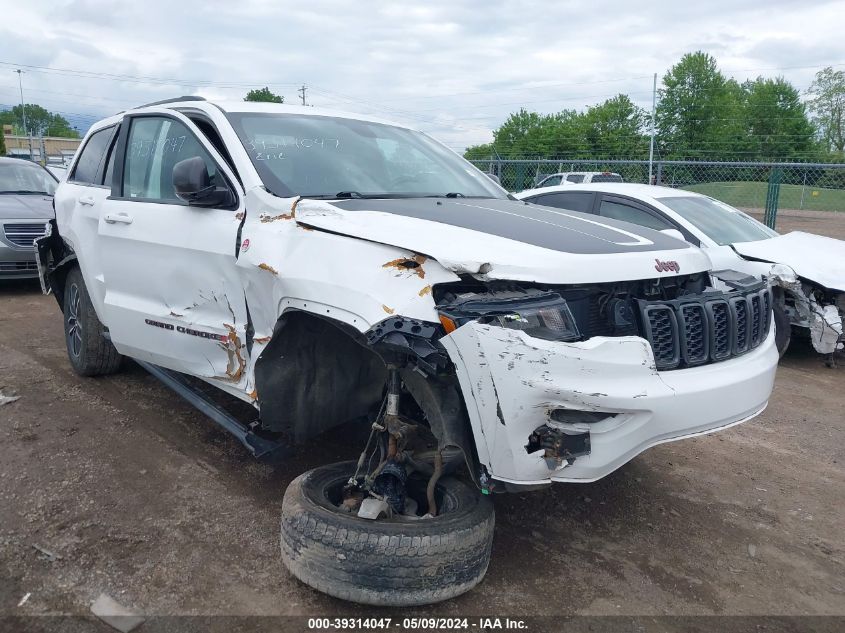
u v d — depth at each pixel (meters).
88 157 5.39
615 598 3.07
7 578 3.03
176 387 4.32
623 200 7.85
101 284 4.62
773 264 6.93
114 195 4.59
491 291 2.78
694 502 4.02
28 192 10.34
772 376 3.49
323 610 2.88
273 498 3.79
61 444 4.38
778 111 63.59
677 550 3.49
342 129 4.38
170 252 3.90
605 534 3.61
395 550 2.68
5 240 8.92
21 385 5.41
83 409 4.96
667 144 64.19
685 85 63.38
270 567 3.16
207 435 4.58
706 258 3.62
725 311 3.30
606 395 2.72
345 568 2.71
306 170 3.81
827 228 18.06
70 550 3.24
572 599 3.04
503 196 4.56
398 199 3.71
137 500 3.73
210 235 3.63
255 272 3.30
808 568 3.39
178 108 4.35
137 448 4.36
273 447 3.48
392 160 4.32
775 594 3.16
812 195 16.17
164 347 4.08
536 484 2.75
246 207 3.55
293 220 3.30
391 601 2.72
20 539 3.32
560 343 2.69
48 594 2.93
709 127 63.12
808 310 6.88
